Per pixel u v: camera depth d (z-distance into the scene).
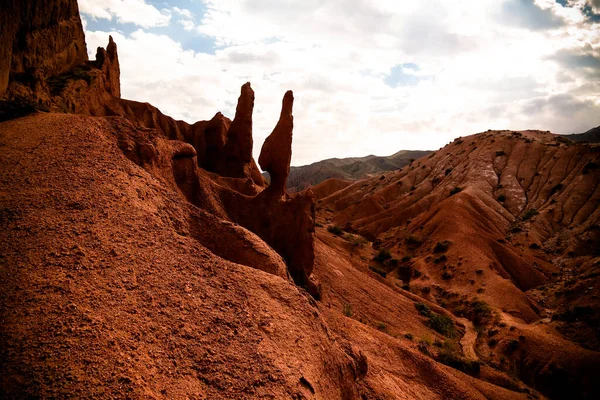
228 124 48.03
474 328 53.72
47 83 30.44
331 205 154.00
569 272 71.12
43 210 10.51
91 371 6.73
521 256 78.50
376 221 118.00
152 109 40.72
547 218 93.06
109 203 11.67
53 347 6.89
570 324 48.38
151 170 16.56
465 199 101.44
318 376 9.98
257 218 28.16
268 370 8.70
